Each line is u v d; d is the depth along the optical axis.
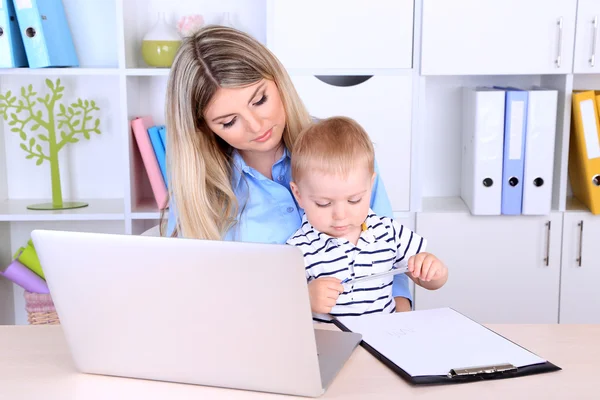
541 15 2.12
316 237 1.45
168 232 1.64
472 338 1.08
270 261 0.85
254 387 0.94
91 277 0.94
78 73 2.20
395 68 2.19
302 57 2.18
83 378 1.00
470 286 2.26
